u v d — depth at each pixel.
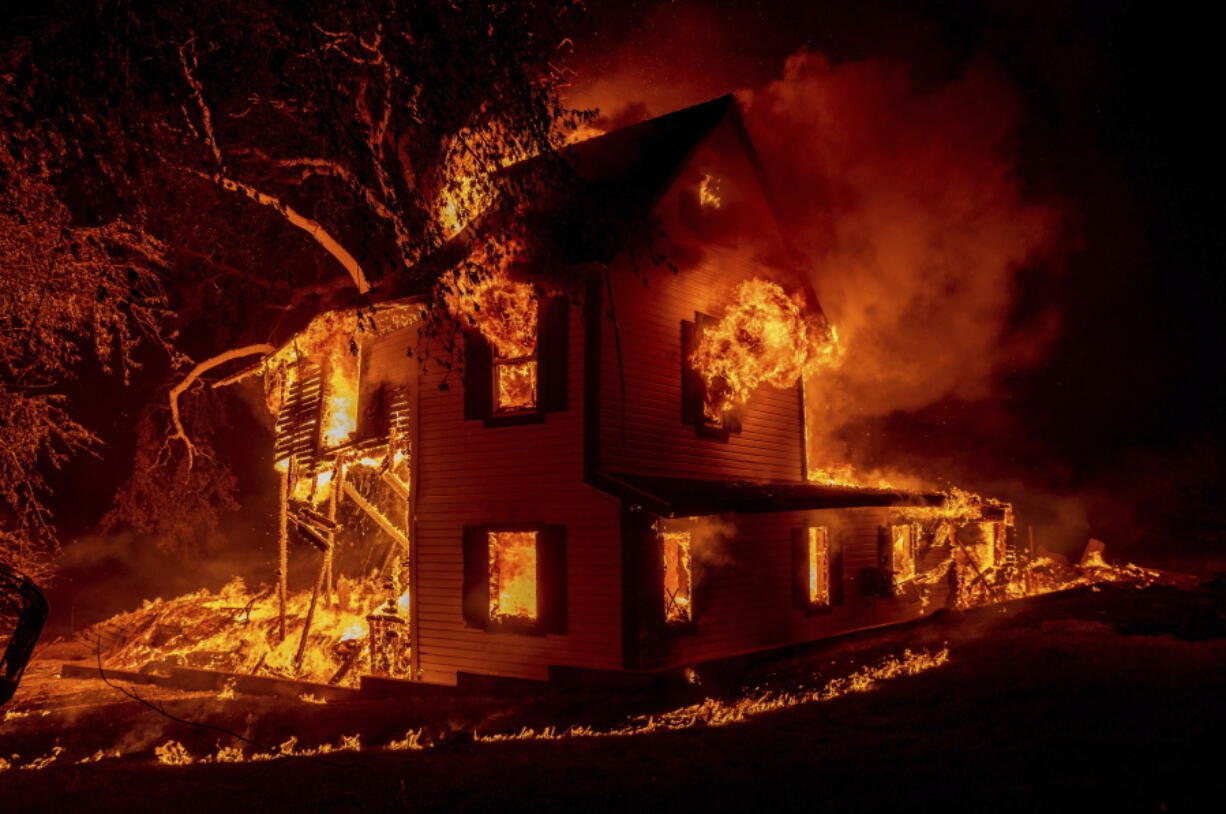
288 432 19.16
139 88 11.61
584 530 14.91
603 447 14.93
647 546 14.80
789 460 20.05
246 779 8.95
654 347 16.30
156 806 7.92
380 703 14.29
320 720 12.75
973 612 18.98
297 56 12.57
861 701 11.22
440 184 17.19
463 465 16.44
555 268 14.85
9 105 11.34
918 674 12.67
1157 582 24.33
